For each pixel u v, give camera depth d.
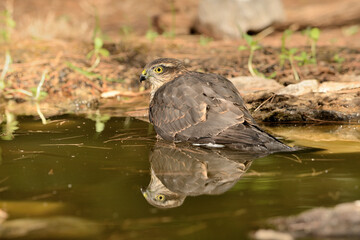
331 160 8.95
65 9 33.03
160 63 12.01
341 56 18.31
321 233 5.99
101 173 8.51
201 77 10.78
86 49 19.78
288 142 10.21
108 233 6.24
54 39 21.69
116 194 7.53
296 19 25.28
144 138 10.84
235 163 8.98
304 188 7.55
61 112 13.62
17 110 13.86
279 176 8.15
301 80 15.09
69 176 8.34
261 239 5.94
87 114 13.33
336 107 12.36
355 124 11.80
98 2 34.84
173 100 10.41
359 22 25.59
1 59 18.08
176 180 8.15
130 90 16.08
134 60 18.55
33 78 16.36
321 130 11.29
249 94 13.38
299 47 20.33
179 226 6.40
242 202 7.10
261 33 23.98
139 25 28.72
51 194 7.53
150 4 33.56
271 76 15.52
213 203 7.11
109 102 14.83
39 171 8.62
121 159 9.33
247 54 19.05
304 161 8.93
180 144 10.27
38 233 6.24
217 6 23.84
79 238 6.12
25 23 26.05
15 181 8.11
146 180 8.14
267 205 6.95
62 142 10.52
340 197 7.13
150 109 10.98
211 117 9.90
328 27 25.52
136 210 6.92
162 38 23.22
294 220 6.34
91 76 16.47
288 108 12.30
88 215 6.75
